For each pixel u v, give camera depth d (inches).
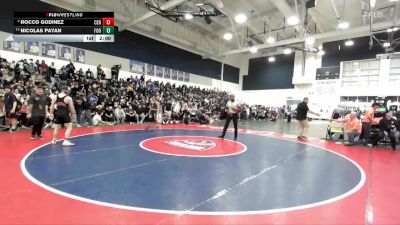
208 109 721.0
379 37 804.0
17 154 195.0
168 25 775.7
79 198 115.0
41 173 150.1
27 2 492.4
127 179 145.5
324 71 916.0
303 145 308.7
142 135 328.2
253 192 132.6
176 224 93.7
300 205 117.3
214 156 217.8
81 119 428.8
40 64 479.5
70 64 515.5
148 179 147.0
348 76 874.8
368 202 124.3
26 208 103.0
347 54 871.1
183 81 858.1
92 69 604.4
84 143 252.7
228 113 329.1
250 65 1127.6
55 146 232.1
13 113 305.6
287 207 114.3
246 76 1139.3
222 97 900.6
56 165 169.0
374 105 361.7
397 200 128.4
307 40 626.5
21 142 243.9
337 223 99.8
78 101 420.5
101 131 350.6
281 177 163.2
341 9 634.2
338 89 888.9
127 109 508.7
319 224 98.3
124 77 674.8
